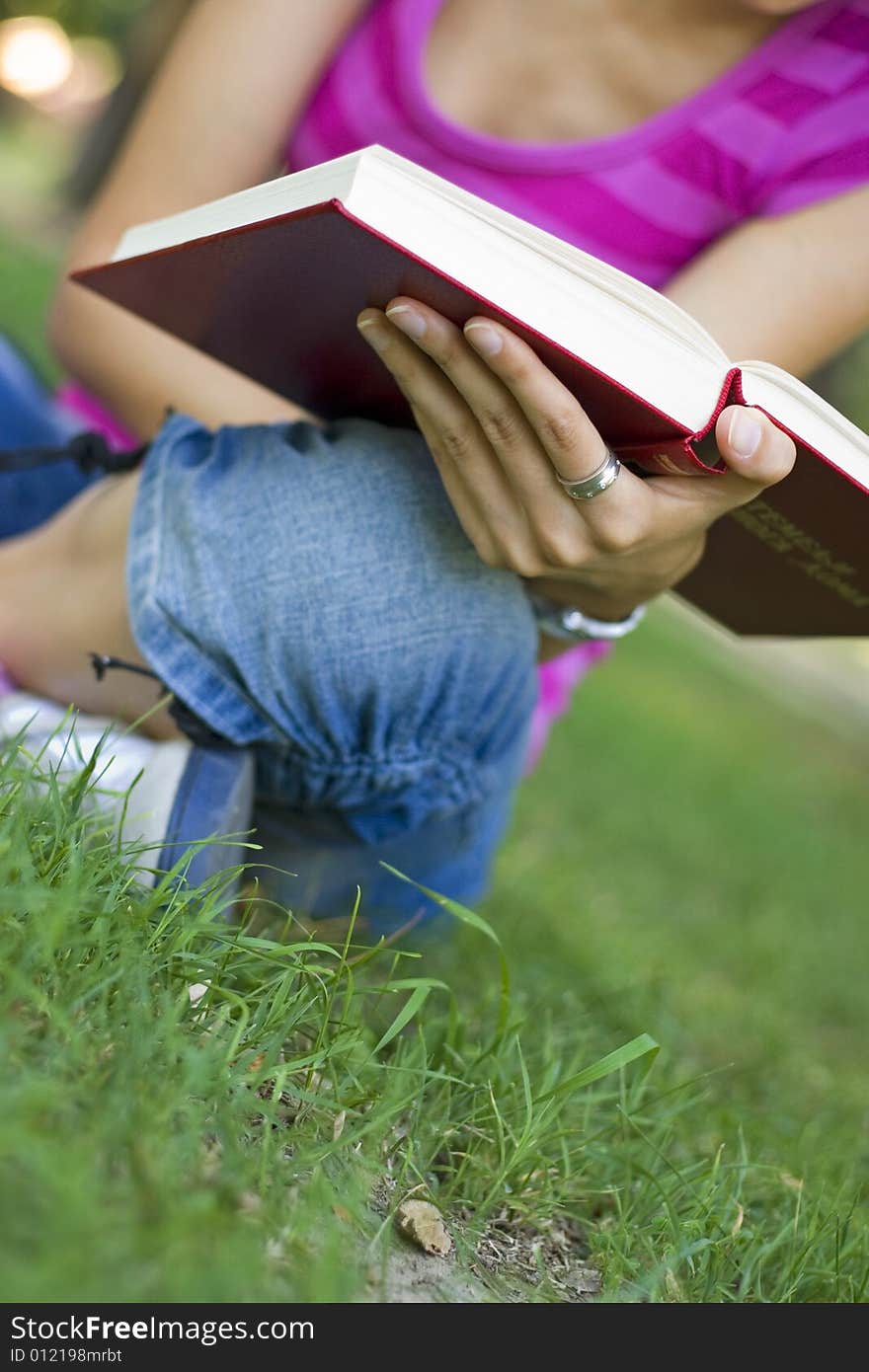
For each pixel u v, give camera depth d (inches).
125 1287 31.2
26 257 343.6
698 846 180.5
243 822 56.8
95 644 60.4
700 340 45.9
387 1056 55.8
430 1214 45.3
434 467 56.8
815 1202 55.2
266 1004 47.0
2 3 729.6
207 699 55.2
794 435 47.6
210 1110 40.6
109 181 69.9
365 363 53.6
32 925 40.8
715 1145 62.4
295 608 54.1
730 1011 101.6
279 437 57.3
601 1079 64.5
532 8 67.3
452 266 43.1
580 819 166.9
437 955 71.5
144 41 430.3
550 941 91.2
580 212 67.3
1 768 47.8
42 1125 34.9
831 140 62.9
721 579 64.5
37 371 87.0
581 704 253.9
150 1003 42.1
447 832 63.6
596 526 49.4
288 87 68.1
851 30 64.6
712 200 66.1
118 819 55.0
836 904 182.4
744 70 64.9
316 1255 38.6
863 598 58.7
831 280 61.5
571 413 45.4
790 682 534.0
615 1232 49.3
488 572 56.6
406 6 68.7
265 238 45.9
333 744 57.8
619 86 66.4
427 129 67.9
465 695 58.0
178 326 58.1
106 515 61.6
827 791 300.0
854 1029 122.1
